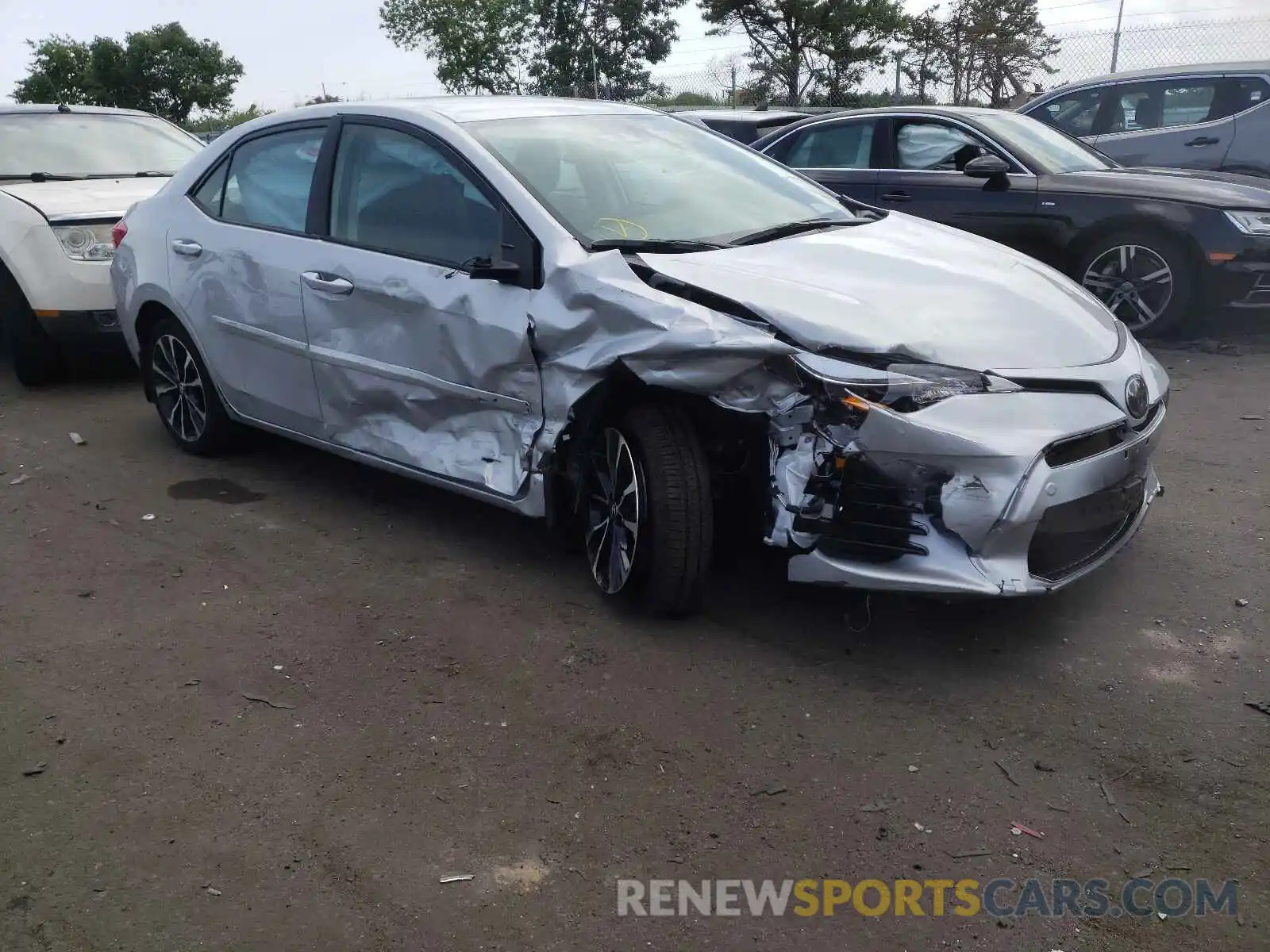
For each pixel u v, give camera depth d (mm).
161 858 2680
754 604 3889
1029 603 3846
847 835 2707
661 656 3555
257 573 4277
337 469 5465
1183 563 4121
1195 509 4633
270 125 5008
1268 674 3359
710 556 3615
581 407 3629
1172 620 3707
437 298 4023
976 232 7820
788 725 3162
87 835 2770
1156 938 2361
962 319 3471
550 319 3648
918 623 3734
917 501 3213
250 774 3006
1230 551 4215
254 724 3246
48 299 6637
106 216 6758
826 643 3619
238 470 5473
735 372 3277
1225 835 2668
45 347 6934
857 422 3176
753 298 3422
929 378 3189
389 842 2719
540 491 3803
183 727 3238
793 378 3250
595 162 4281
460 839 2725
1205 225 7031
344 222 4520
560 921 2447
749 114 10797
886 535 3252
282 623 3867
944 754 3012
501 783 2939
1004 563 3211
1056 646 3562
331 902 2520
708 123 10719
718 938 2389
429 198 4211
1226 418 5883
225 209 5137
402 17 27328
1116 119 9633
